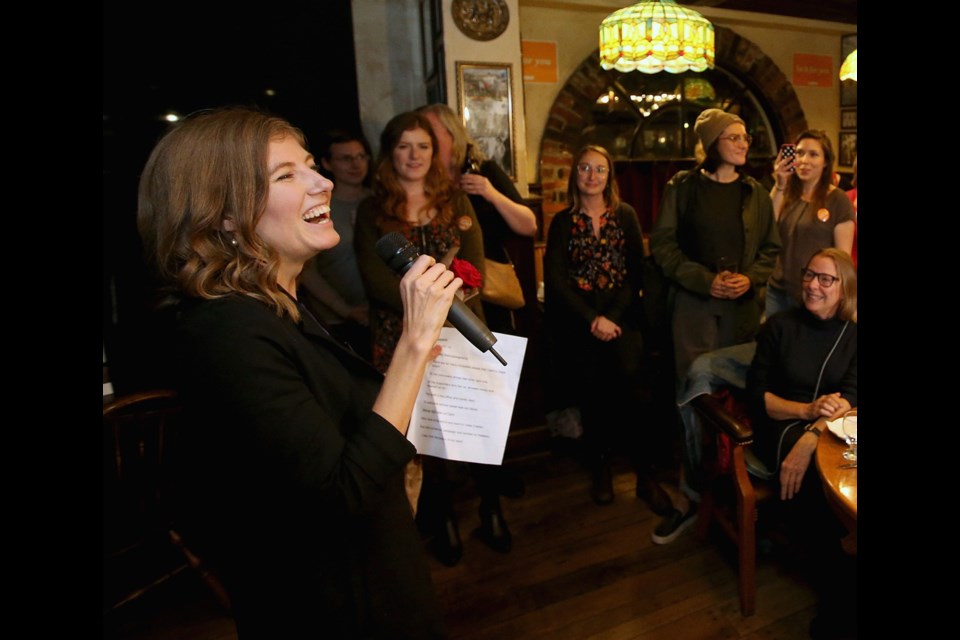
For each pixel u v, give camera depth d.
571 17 3.80
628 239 2.50
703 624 1.77
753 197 2.41
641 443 2.45
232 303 0.76
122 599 1.68
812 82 4.54
